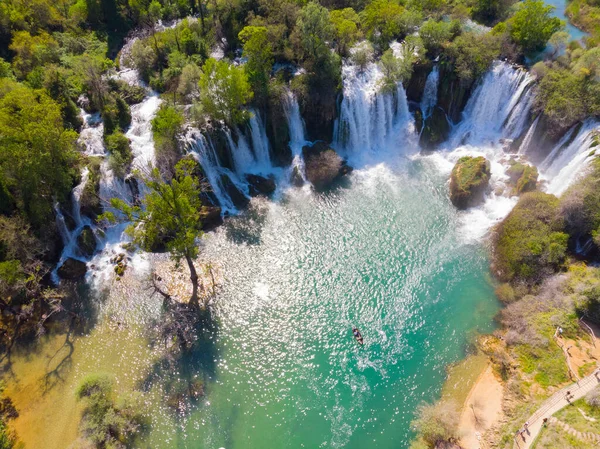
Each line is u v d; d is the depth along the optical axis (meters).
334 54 81.81
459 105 89.88
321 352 57.53
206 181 76.12
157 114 75.94
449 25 90.06
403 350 57.31
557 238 62.66
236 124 77.69
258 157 84.38
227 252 70.44
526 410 47.41
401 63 84.19
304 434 49.81
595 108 72.94
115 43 102.25
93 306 63.25
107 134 76.62
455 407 50.59
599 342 52.47
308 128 86.12
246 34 76.88
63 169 67.00
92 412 49.84
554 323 54.81
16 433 49.78
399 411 51.34
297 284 65.69
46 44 87.81
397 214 75.62
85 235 69.25
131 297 64.19
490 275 65.38
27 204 65.44
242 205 78.25
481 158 78.56
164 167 72.69
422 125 88.69
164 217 53.81
